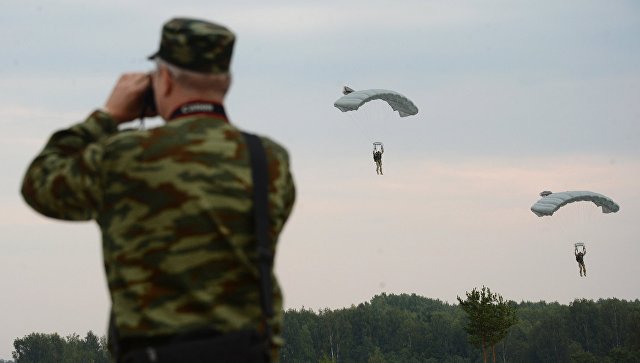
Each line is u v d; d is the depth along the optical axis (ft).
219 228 18.04
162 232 17.87
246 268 18.26
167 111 19.33
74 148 19.30
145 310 17.69
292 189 19.99
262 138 19.62
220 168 18.45
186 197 17.99
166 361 17.24
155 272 17.78
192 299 17.74
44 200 18.71
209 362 17.35
